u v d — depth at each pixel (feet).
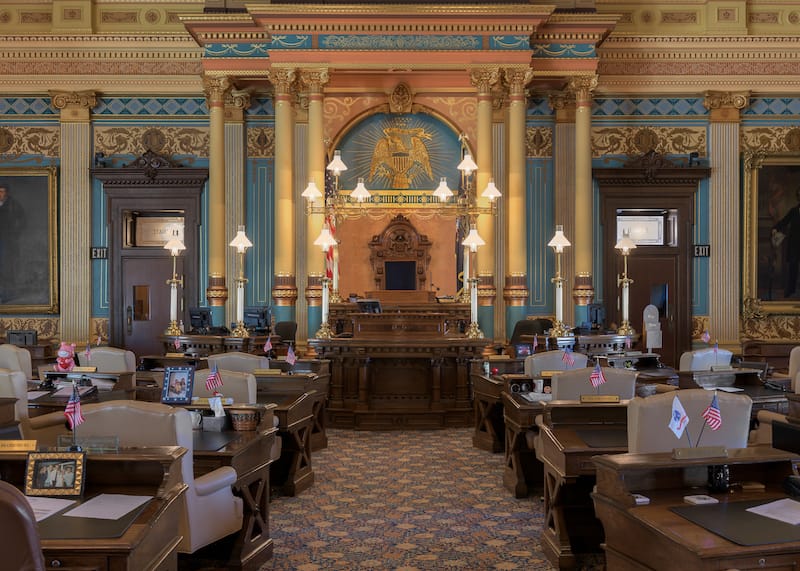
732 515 11.12
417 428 35.06
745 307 49.44
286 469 23.77
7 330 47.29
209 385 19.07
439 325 38.68
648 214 51.08
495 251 48.52
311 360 30.45
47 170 48.37
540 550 18.19
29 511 8.41
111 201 48.73
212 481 14.64
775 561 9.86
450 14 41.91
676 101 49.24
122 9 48.24
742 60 48.55
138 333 49.01
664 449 14.61
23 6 48.26
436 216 50.01
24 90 48.03
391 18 42.01
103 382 24.22
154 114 48.75
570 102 48.55
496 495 23.18
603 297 49.32
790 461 12.65
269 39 43.75
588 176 45.29
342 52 42.11
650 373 30.40
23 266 48.65
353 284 50.03
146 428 13.75
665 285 49.75
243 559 16.28
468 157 42.14
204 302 48.78
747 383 25.76
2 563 8.33
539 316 49.14
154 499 11.42
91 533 9.98
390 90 47.44
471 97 48.42
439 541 18.83
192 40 47.96
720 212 49.16
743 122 49.44
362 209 46.39
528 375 25.50
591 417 18.94
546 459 18.24
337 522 20.39
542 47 44.14
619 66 48.52
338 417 35.35
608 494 12.53
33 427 20.03
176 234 42.29
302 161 47.98
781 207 49.67
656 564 11.01
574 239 48.78
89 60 48.08
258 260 48.73
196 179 48.29
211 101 44.60
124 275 49.08
